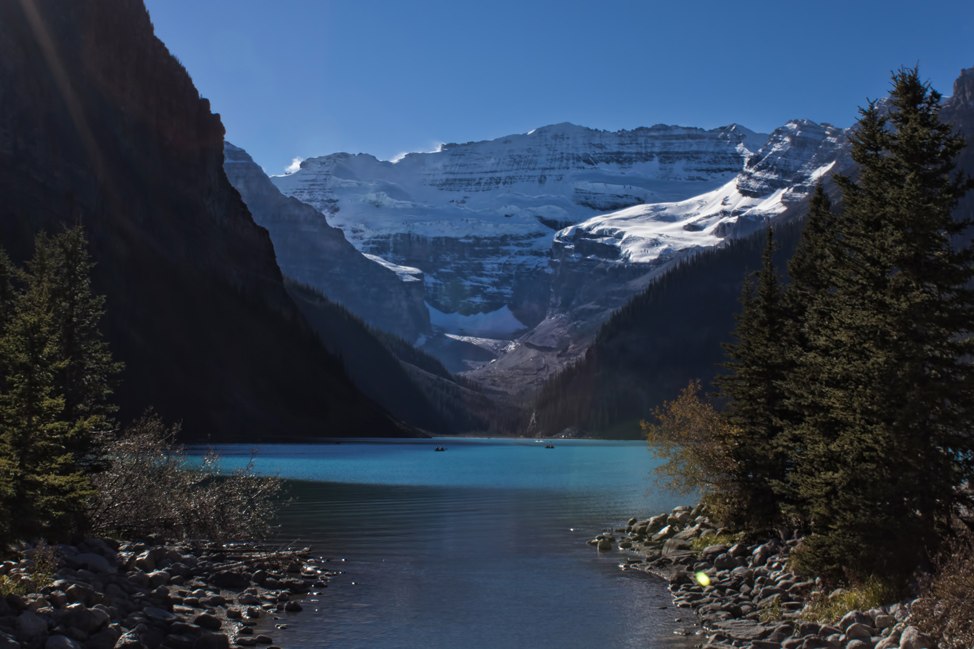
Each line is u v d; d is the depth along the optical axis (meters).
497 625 22.95
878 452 21.84
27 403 21.97
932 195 23.02
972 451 21.30
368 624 22.75
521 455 166.00
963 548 20.39
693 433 38.91
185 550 31.45
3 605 18.12
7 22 187.38
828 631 19.38
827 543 23.23
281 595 25.70
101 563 24.67
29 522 21.56
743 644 20.28
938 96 23.67
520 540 40.56
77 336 38.72
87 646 17.67
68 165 182.38
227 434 177.00
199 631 20.09
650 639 21.38
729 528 36.31
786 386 28.58
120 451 33.97
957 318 21.61
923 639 17.02
